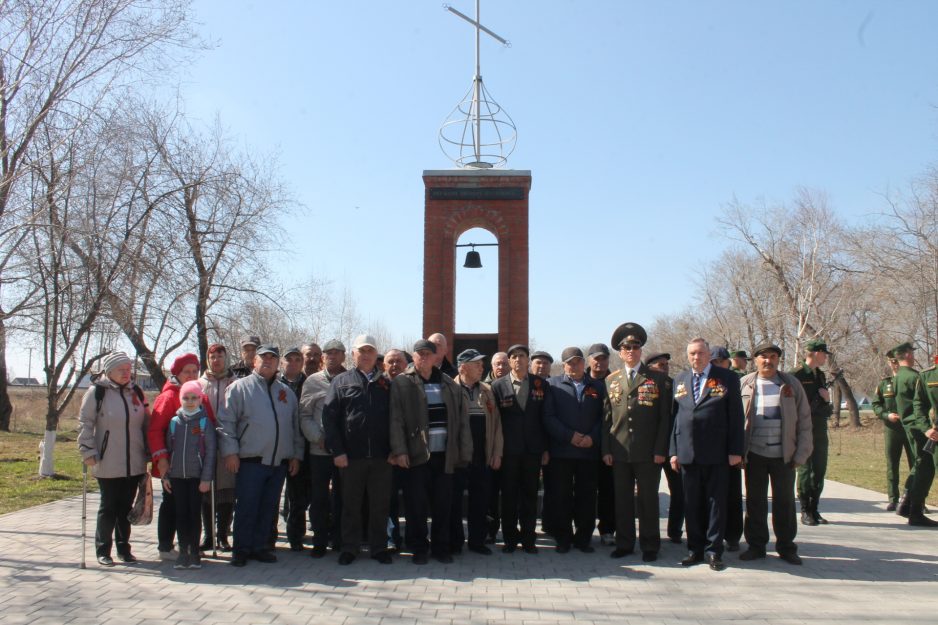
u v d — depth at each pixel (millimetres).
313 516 7680
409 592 6199
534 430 7949
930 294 27438
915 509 9531
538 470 7988
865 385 37156
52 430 14055
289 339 25547
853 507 11164
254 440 7270
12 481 13586
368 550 8023
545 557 7703
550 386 8148
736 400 7270
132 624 5250
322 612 5590
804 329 33000
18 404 41156
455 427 7566
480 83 12711
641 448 7570
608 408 7887
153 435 7020
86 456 6879
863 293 32688
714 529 7164
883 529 9328
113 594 6039
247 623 5301
